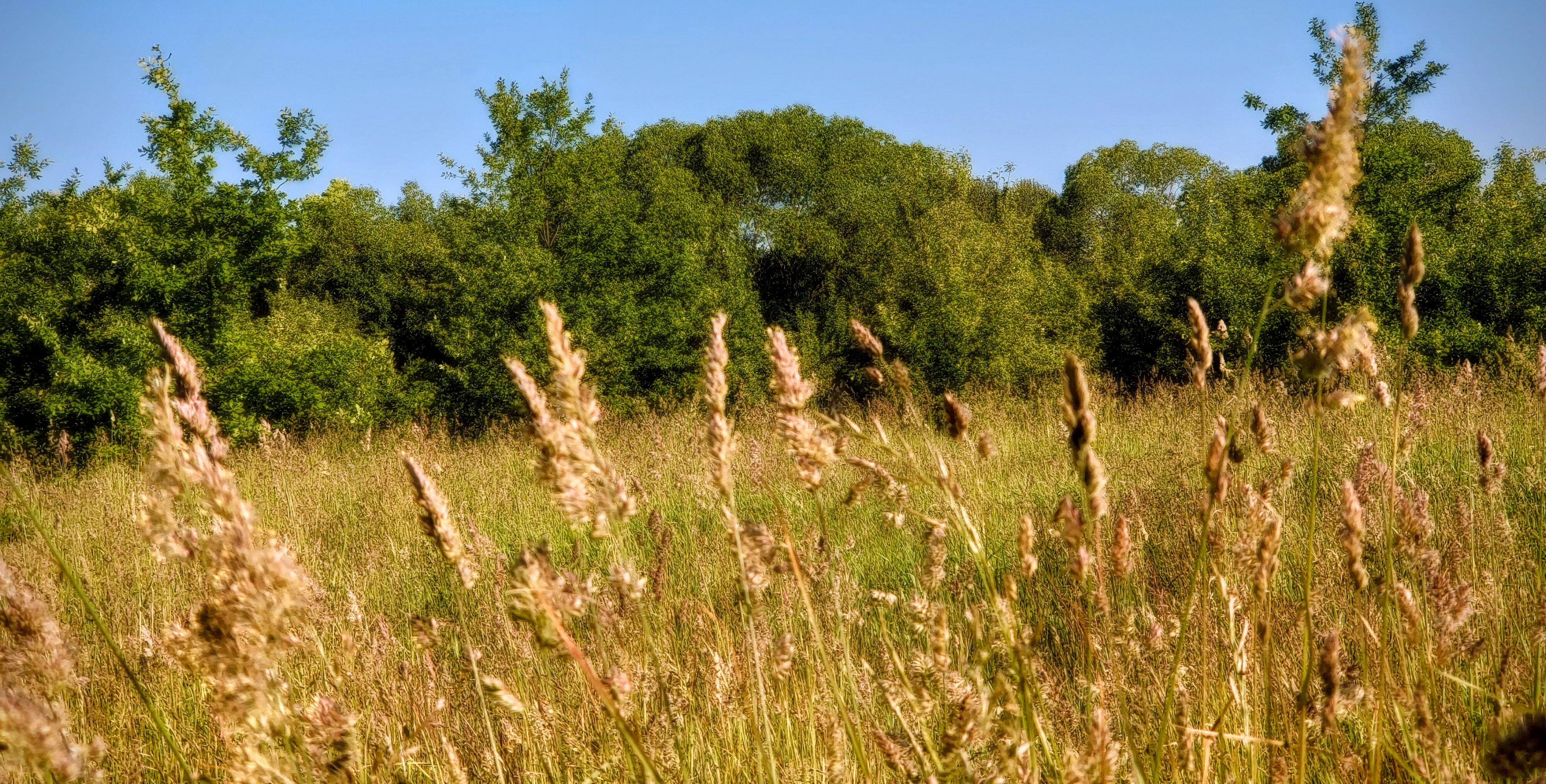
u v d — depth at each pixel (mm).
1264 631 1926
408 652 3406
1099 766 1512
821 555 3217
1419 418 2924
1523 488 4789
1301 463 5473
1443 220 14062
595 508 1438
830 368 20828
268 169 14898
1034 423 10336
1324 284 1401
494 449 11984
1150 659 2553
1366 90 1300
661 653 2611
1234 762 2002
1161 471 5512
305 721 1477
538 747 2430
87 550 6145
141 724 3180
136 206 14820
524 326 17578
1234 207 15336
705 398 1622
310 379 16062
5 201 18078
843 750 1973
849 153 29531
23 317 13820
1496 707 2195
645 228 19422
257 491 8484
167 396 1310
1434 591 2104
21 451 12945
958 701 1604
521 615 1419
